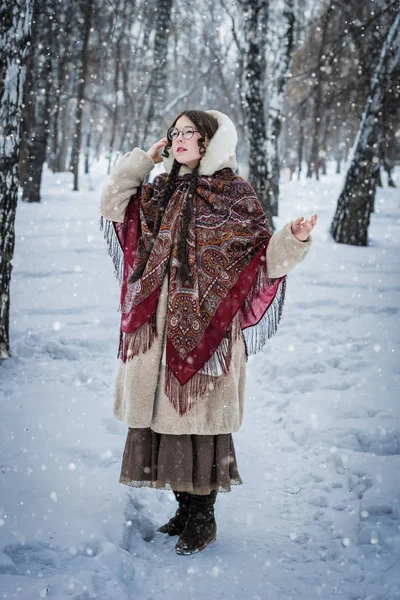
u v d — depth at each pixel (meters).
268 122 15.12
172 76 26.41
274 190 18.75
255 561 2.79
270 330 2.94
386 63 13.56
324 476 3.67
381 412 4.56
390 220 20.41
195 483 2.78
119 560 2.62
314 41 16.59
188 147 2.86
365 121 14.05
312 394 4.98
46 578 2.43
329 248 13.16
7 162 5.09
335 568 2.73
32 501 3.05
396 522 3.09
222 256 2.75
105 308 7.34
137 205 2.99
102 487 3.24
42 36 11.19
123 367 2.96
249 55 12.95
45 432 3.92
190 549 2.83
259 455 3.99
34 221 15.71
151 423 2.79
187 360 2.71
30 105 20.59
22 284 8.50
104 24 9.84
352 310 7.82
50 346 5.91
